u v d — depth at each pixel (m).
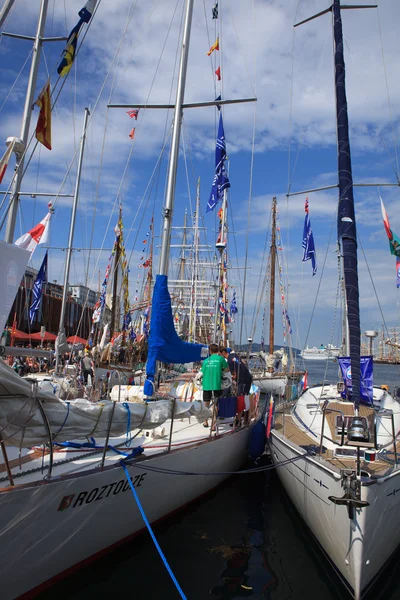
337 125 8.93
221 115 11.02
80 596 5.76
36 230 7.25
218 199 11.10
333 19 10.15
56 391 8.77
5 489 4.80
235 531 8.00
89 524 5.93
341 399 10.61
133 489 6.18
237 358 11.62
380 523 6.05
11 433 4.79
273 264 33.59
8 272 4.44
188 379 13.80
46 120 8.23
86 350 17.69
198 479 8.70
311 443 8.65
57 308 39.78
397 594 6.20
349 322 7.29
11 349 4.96
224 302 20.03
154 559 6.81
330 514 6.39
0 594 5.09
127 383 13.20
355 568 5.83
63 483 5.32
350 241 7.82
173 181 9.20
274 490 10.48
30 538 5.15
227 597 5.92
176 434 9.12
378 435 8.63
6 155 6.42
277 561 6.95
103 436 5.88
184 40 9.83
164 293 8.52
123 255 24.95
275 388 29.42
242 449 10.98
